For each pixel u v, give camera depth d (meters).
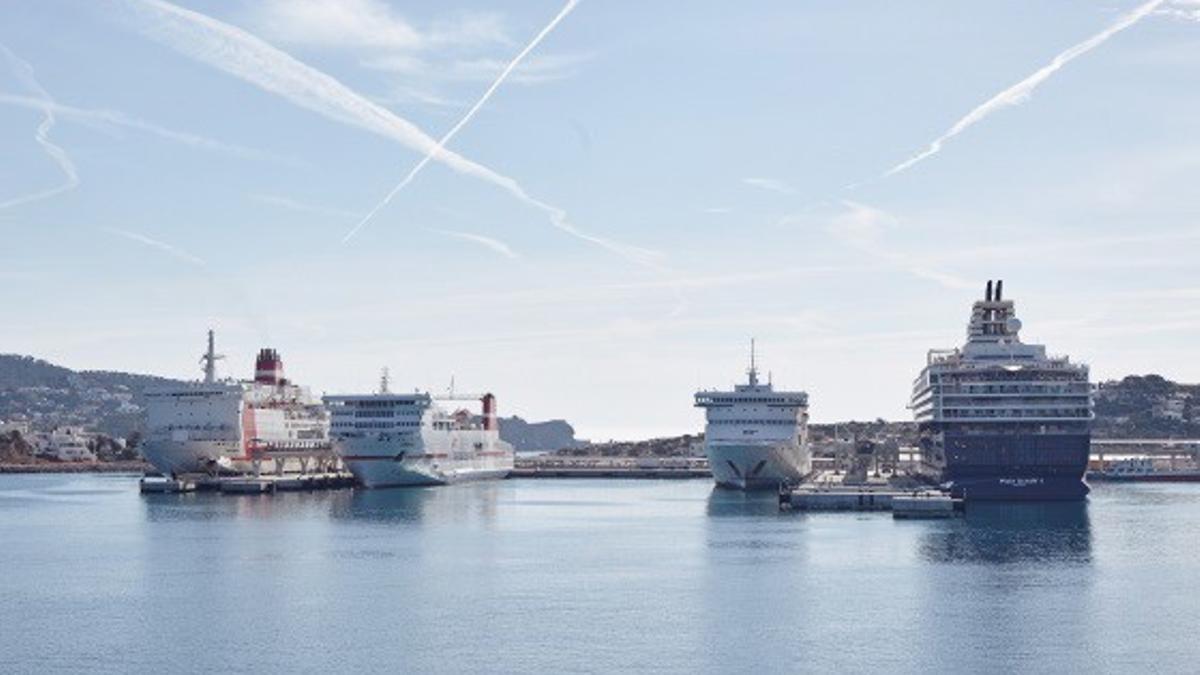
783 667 115.62
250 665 116.94
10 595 153.50
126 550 199.12
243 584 161.50
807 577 165.25
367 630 131.50
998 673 113.50
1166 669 114.62
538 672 113.81
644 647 123.38
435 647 123.56
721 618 137.12
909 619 136.00
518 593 154.12
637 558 187.50
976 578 162.88
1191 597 148.25
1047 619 135.50
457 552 195.75
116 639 127.56
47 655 120.88
